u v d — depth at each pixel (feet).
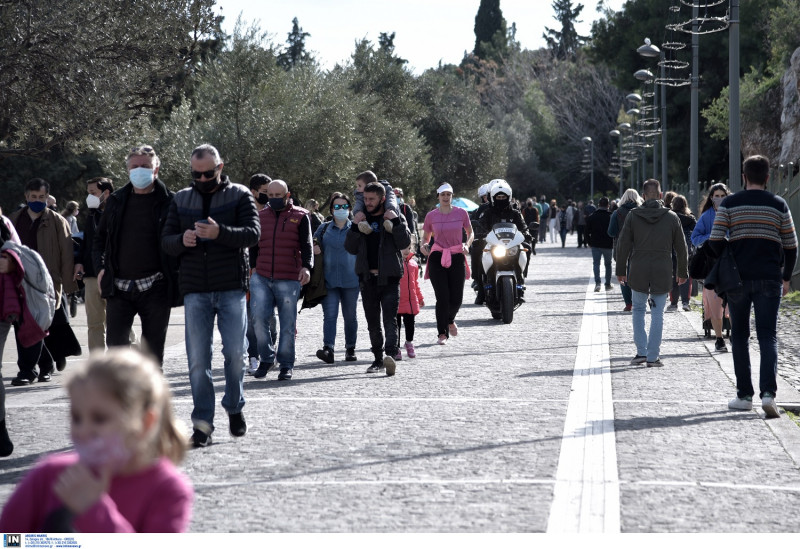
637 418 53.31
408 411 55.67
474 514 35.37
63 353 70.59
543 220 365.81
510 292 103.81
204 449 46.70
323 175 238.89
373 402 58.70
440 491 38.58
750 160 56.75
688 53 403.95
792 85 264.93
